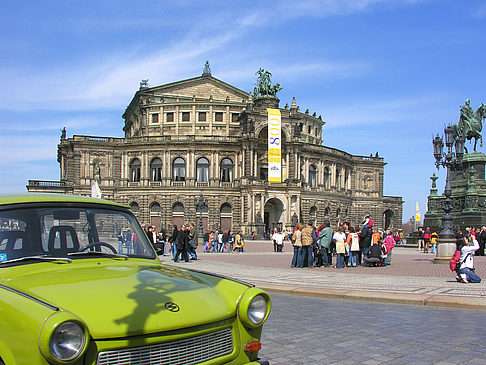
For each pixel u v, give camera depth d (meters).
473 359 9.93
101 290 5.98
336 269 31.11
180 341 5.77
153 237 37.03
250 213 99.69
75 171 103.75
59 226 7.54
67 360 4.90
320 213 110.75
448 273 27.89
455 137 37.28
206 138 106.56
